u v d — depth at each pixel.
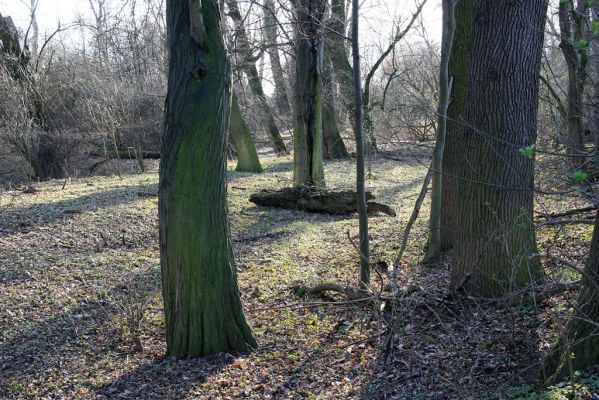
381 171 22.25
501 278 7.09
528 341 6.06
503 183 6.95
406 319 7.23
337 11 23.08
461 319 6.96
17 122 21.81
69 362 7.46
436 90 18.94
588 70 8.93
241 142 22.58
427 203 15.84
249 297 9.28
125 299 9.18
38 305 8.84
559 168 6.91
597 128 6.20
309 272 10.27
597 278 4.81
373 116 18.66
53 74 24.59
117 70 24.48
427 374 5.98
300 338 7.75
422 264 9.70
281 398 6.34
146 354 7.68
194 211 7.14
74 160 25.02
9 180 22.95
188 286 7.34
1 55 23.09
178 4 6.92
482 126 6.98
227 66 7.12
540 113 12.27
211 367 7.15
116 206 14.50
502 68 6.78
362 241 8.30
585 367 4.84
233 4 16.27
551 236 9.01
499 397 5.09
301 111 16.45
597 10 5.48
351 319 7.95
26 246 11.32
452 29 8.02
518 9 6.67
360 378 6.33
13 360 7.43
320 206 15.05
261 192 15.98
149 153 26.92
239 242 12.58
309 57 16.22
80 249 11.52
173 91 7.02
